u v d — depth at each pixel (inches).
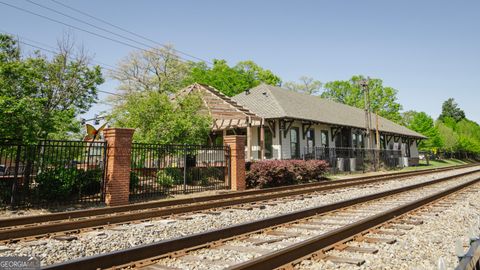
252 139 973.2
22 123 405.4
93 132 740.7
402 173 998.4
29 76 458.9
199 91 780.0
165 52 1461.6
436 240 229.0
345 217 320.5
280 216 281.3
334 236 211.6
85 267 154.2
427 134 2315.5
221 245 213.8
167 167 589.0
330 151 1046.4
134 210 374.6
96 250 215.0
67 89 580.4
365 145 1393.9
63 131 503.2
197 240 211.0
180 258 186.9
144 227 283.0
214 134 991.0
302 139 1017.5
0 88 417.7
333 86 2541.8
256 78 2017.7
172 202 413.4
